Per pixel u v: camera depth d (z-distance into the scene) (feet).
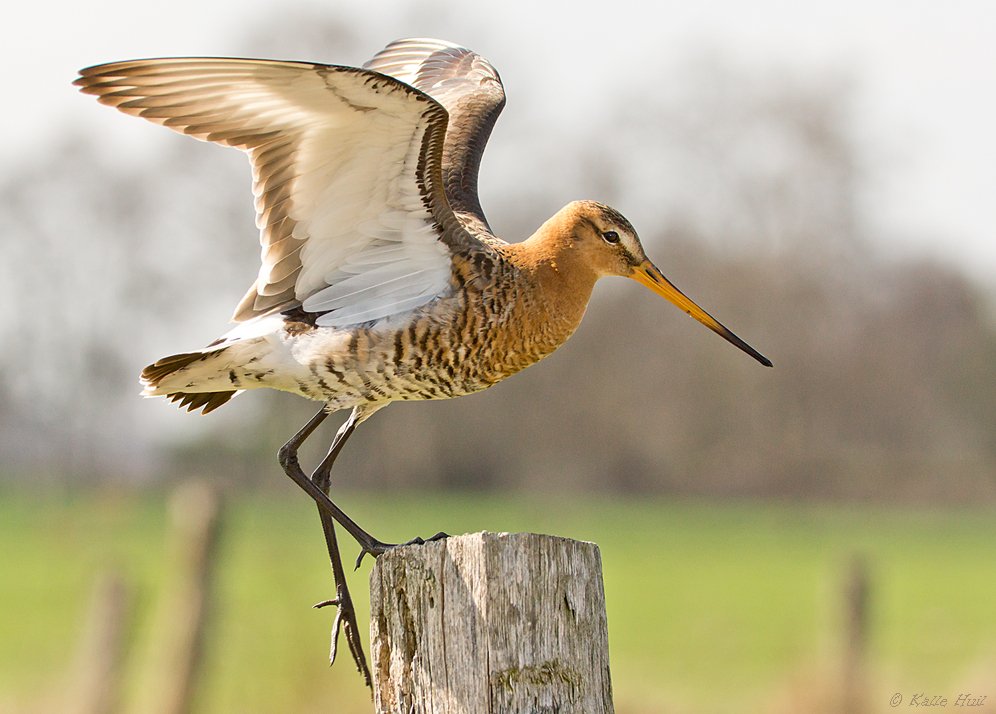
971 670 47.70
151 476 155.74
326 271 20.92
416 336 20.86
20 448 176.35
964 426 173.47
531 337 21.95
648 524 128.16
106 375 175.63
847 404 169.27
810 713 38.01
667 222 160.76
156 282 158.81
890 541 115.14
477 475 160.15
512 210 134.00
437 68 27.45
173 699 31.71
